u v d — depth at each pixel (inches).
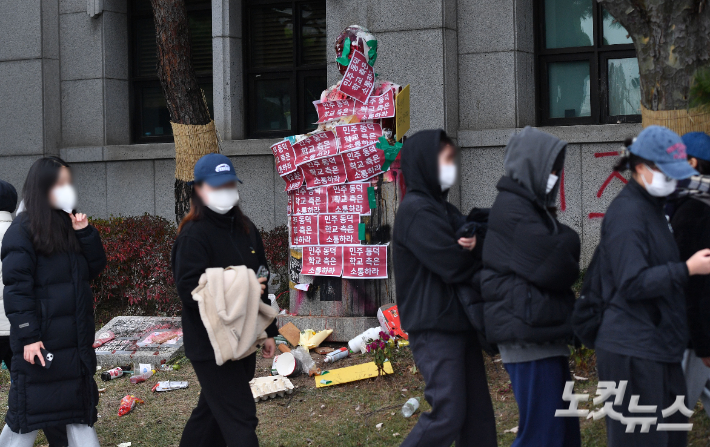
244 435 136.4
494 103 310.2
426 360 122.5
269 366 231.5
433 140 122.7
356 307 241.4
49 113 370.3
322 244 242.8
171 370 235.5
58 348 144.8
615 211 107.5
